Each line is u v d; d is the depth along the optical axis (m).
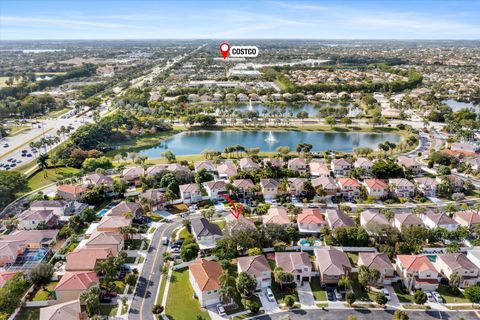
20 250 126.12
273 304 104.62
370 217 142.88
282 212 149.88
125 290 109.44
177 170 189.62
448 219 143.38
